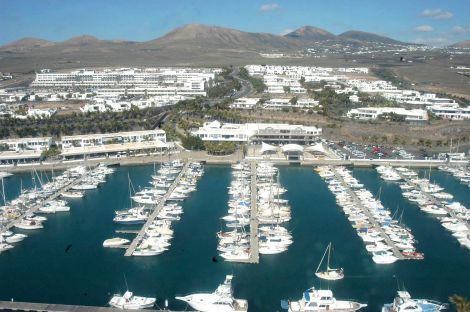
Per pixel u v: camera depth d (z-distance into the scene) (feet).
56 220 547.90
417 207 587.27
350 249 465.88
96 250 468.75
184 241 485.56
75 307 356.18
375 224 517.55
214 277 414.00
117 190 652.48
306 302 358.02
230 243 465.88
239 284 402.31
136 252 450.71
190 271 424.46
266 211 546.26
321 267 431.02
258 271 424.46
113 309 354.13
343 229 515.09
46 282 406.82
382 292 389.80
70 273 422.82
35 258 453.58
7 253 466.29
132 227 522.88
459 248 472.44
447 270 426.51
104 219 547.90
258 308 367.04
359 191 625.00
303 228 517.14
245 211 550.36
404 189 651.25
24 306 357.61
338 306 358.43
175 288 396.16
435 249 469.57
